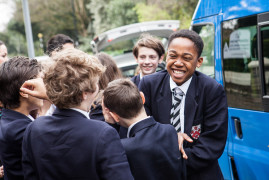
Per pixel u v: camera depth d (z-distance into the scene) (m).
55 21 35.06
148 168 1.44
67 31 35.66
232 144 2.58
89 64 1.30
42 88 1.52
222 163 2.73
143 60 2.92
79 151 1.21
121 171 1.19
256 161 2.28
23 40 38.38
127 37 6.14
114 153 1.22
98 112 1.89
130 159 1.45
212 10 2.79
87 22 33.88
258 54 2.24
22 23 37.19
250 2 2.31
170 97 1.78
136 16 26.94
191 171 1.68
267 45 2.17
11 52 39.56
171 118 1.76
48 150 1.24
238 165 2.50
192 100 1.72
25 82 1.51
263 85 2.23
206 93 1.71
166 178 1.49
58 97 1.27
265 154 2.21
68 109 1.32
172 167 1.49
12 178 1.49
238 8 2.44
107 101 1.55
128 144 1.46
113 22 28.17
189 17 16.61
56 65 1.29
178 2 17.45
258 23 2.22
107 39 5.97
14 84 1.54
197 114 1.72
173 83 1.77
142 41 2.93
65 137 1.24
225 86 2.66
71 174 1.21
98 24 29.38
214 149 1.64
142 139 1.47
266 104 2.20
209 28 2.84
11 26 37.66
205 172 1.72
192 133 1.73
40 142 1.27
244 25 2.38
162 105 1.79
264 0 2.17
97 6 28.92
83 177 1.20
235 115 2.52
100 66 1.37
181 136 1.64
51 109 2.20
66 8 34.38
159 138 1.50
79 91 1.27
